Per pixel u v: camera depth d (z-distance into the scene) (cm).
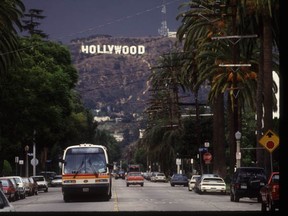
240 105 11575
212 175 9588
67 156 7062
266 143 6475
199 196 8744
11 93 10225
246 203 6906
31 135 11325
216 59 10431
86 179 6981
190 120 16050
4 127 10425
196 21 11188
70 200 7294
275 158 9944
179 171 18650
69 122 13812
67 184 6975
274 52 11112
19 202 7588
